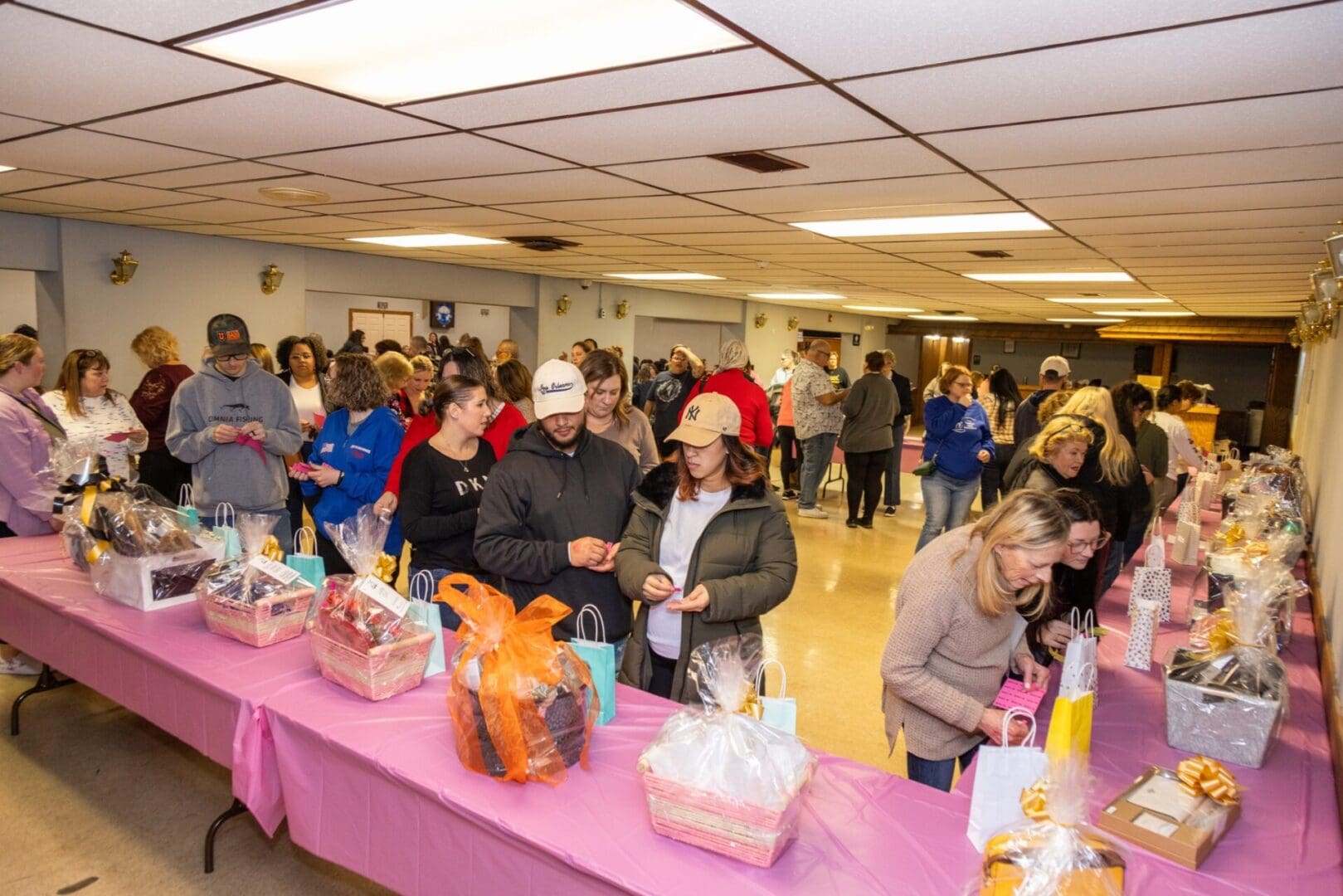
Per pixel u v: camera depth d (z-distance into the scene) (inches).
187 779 103.8
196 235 257.4
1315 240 163.6
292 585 85.5
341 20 69.6
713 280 369.7
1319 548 145.3
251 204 186.5
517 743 56.2
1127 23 61.6
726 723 52.5
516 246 255.4
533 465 87.7
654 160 122.0
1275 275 226.7
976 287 322.7
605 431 138.9
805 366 281.9
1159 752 69.7
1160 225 155.9
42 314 236.7
